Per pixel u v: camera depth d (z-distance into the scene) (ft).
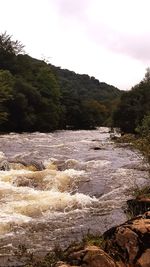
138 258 20.84
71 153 77.36
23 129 169.99
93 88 527.40
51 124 186.19
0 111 155.02
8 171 54.44
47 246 27.32
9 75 170.40
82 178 50.37
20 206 37.73
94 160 65.87
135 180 48.42
